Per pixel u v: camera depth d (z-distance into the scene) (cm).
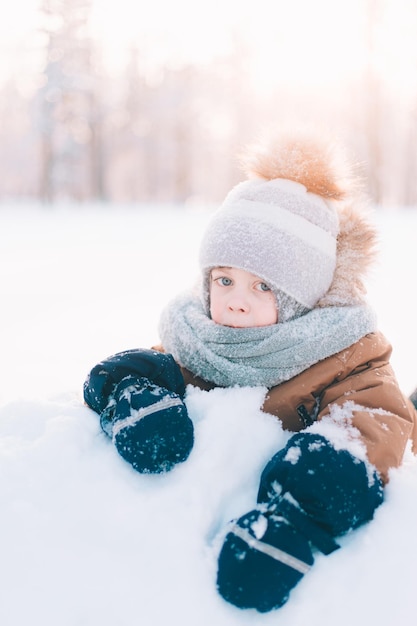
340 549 104
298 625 95
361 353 129
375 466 110
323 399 126
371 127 1988
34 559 100
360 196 147
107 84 2722
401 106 2284
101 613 95
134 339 317
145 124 2875
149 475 111
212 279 138
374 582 99
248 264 129
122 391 119
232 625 95
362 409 119
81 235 981
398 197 2745
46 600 96
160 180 3100
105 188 2630
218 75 2656
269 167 142
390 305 390
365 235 138
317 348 127
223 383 134
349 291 136
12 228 1105
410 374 239
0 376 254
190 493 108
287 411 127
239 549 97
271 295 132
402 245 730
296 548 97
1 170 3077
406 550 102
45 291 474
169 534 103
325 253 134
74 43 2327
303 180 140
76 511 105
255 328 131
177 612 95
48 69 2273
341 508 100
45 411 124
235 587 94
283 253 129
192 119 2781
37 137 2441
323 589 98
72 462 112
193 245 838
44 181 2348
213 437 116
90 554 101
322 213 137
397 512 107
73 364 272
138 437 109
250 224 132
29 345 305
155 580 98
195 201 3300
